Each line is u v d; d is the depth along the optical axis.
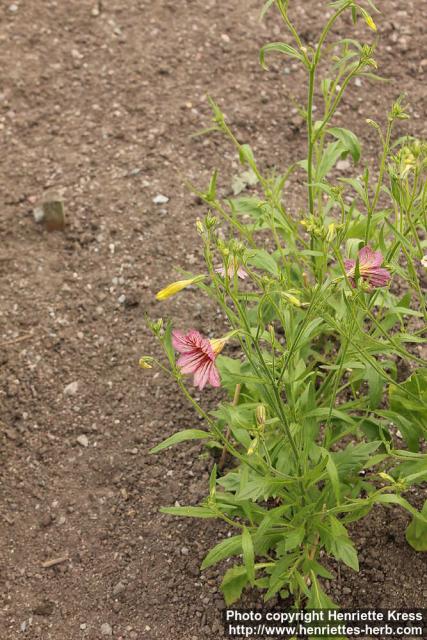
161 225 1.81
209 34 2.08
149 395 1.64
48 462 1.59
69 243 1.81
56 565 1.51
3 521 1.54
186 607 1.47
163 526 1.53
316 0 2.13
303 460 1.39
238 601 1.47
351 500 1.37
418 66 2.01
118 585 1.49
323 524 1.38
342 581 1.47
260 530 1.35
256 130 1.94
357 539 1.50
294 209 1.81
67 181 1.88
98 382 1.66
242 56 2.04
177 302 1.73
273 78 2.01
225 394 1.63
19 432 1.62
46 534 1.53
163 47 2.07
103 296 1.74
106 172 1.89
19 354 1.69
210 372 1.29
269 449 1.41
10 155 1.93
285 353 1.31
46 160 1.92
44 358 1.69
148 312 1.72
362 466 1.39
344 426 1.49
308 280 1.62
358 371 1.48
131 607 1.47
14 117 1.98
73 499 1.56
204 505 1.33
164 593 1.48
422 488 1.53
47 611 1.47
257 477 1.37
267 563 1.41
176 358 1.67
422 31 2.06
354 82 1.99
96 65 2.05
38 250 1.80
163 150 1.92
